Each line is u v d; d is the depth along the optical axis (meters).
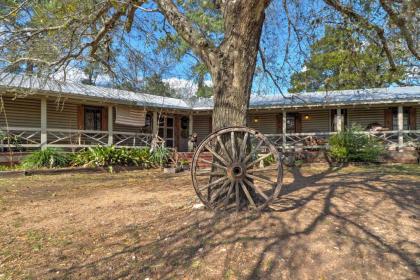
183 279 2.84
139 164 12.44
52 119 14.41
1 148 12.16
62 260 3.25
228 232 3.72
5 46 7.22
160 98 18.92
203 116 19.86
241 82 4.61
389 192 5.65
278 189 4.33
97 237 3.81
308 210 4.41
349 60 8.05
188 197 5.67
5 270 3.07
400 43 7.30
